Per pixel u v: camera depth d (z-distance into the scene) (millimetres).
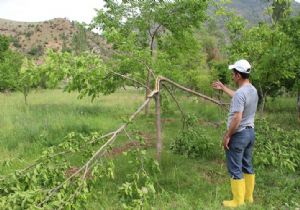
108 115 15234
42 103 20172
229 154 5730
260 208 5566
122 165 7641
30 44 115938
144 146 9156
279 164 6641
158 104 7273
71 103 20000
